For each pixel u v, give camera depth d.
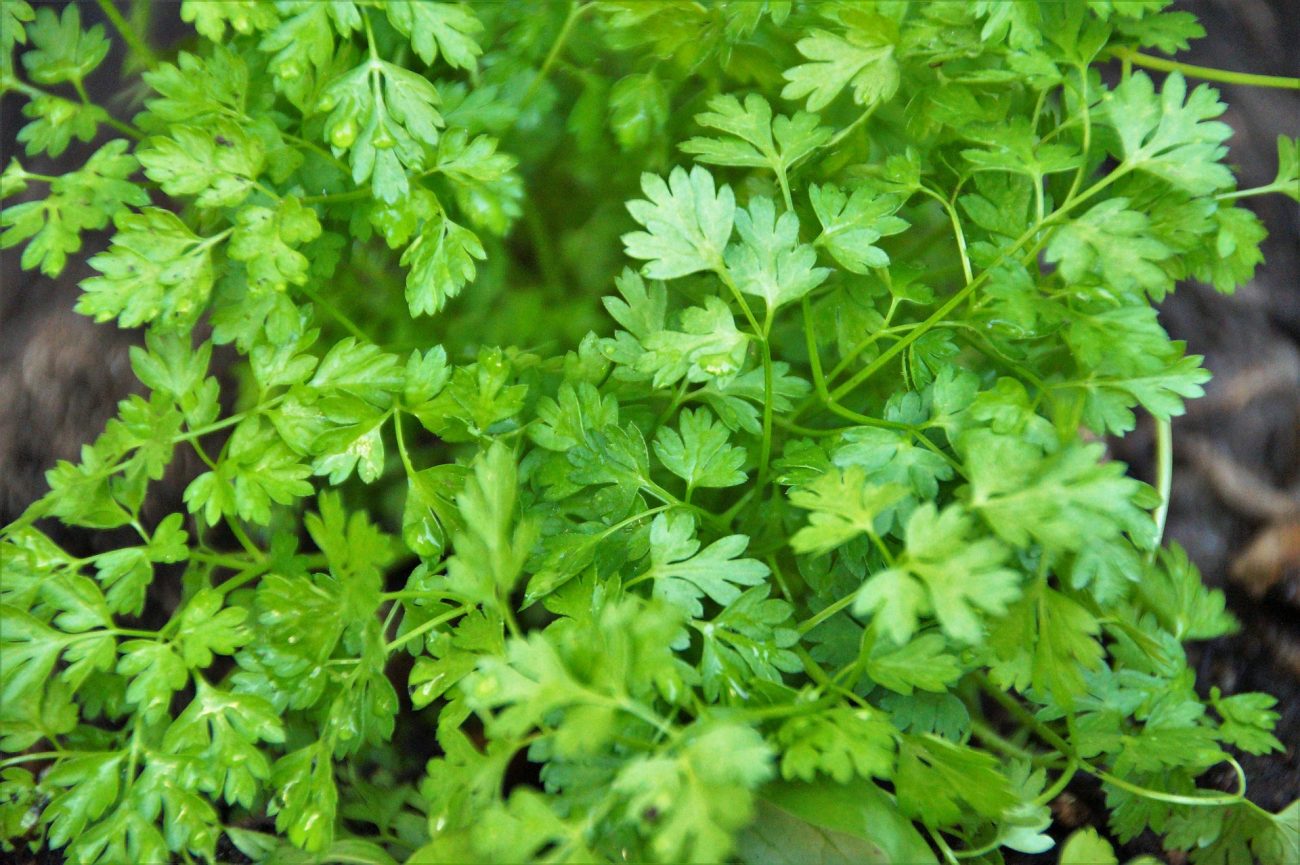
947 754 0.35
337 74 0.39
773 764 0.36
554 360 0.40
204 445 0.44
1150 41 0.39
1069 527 0.34
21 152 0.47
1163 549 0.42
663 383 0.37
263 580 0.36
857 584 0.38
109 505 0.38
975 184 0.39
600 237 0.42
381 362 0.38
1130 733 0.39
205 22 0.37
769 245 0.37
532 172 0.41
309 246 0.40
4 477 0.44
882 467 0.37
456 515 0.38
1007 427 0.36
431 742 0.41
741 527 0.39
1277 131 0.46
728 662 0.36
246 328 0.38
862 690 0.38
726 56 0.40
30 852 0.40
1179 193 0.38
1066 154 0.37
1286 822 0.39
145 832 0.36
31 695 0.37
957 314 0.39
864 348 0.39
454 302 0.41
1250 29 0.47
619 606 0.34
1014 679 0.37
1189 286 0.45
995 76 0.38
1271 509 0.43
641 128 0.41
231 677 0.37
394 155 0.38
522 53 0.41
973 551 0.33
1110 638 0.42
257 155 0.38
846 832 0.35
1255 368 0.44
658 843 0.33
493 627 0.37
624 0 0.40
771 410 0.37
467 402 0.37
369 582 0.36
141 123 0.40
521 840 0.33
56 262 0.38
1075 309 0.37
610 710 0.34
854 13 0.38
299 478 0.37
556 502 0.38
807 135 0.38
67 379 0.45
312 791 0.36
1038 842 0.38
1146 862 0.36
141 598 0.37
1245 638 0.42
